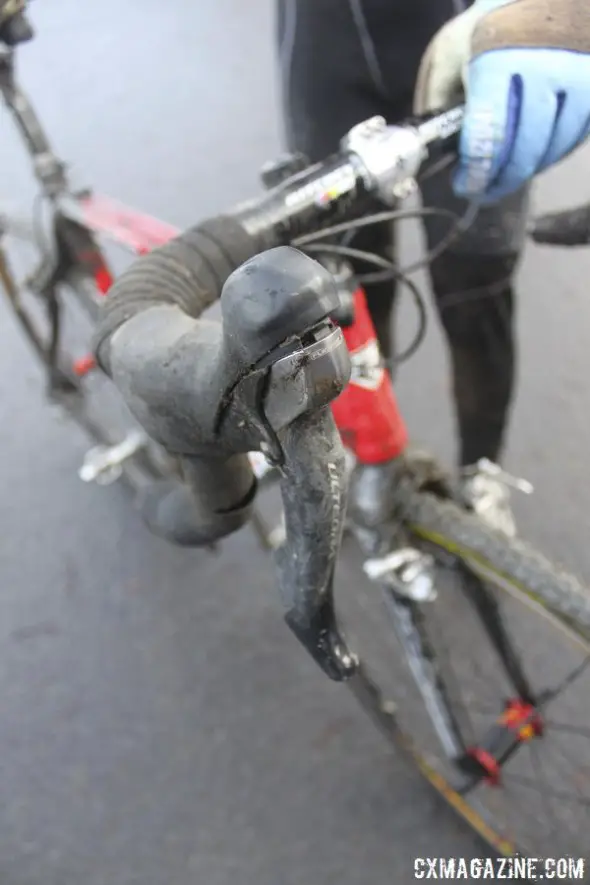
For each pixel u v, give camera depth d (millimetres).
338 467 416
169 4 2541
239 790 1007
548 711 974
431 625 837
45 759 1066
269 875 940
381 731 940
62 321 1131
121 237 838
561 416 1299
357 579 1137
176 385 415
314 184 533
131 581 1229
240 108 2053
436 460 718
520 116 520
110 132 2068
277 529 1075
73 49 2414
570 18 504
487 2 540
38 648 1177
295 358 372
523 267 1530
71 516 1324
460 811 910
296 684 1084
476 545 659
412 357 1414
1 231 1082
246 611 1166
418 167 552
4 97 913
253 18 2389
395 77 770
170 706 1092
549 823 904
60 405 1225
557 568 661
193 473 470
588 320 1427
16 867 979
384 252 860
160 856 968
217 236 509
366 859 938
